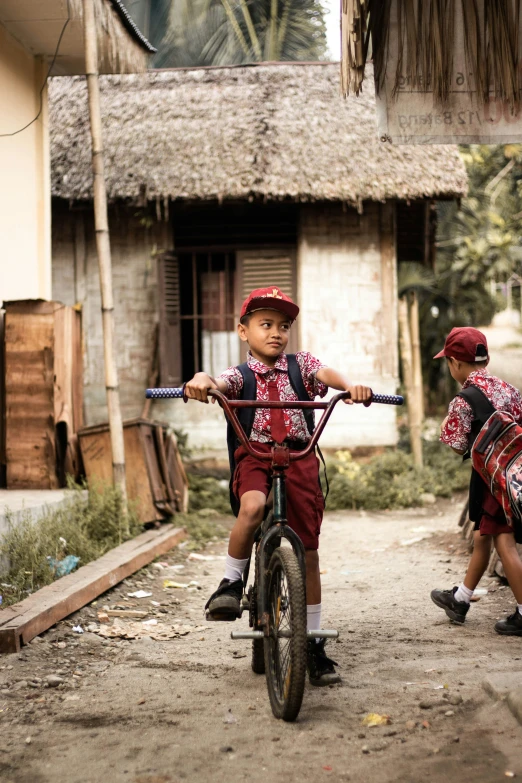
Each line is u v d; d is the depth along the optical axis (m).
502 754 3.07
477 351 4.80
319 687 3.92
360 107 11.70
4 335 7.75
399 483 10.48
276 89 12.00
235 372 3.88
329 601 5.78
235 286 12.00
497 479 4.54
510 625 4.77
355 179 10.75
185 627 5.14
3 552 5.67
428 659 4.31
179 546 7.71
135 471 7.94
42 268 8.98
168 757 3.19
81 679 4.13
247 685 4.02
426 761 3.07
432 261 13.59
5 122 8.14
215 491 10.41
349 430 11.64
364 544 7.95
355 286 11.69
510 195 17.16
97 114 7.60
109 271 7.64
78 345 8.25
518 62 4.55
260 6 17.67
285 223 12.02
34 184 8.88
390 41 4.60
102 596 5.76
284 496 3.65
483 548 4.93
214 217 12.07
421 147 11.22
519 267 17.66
